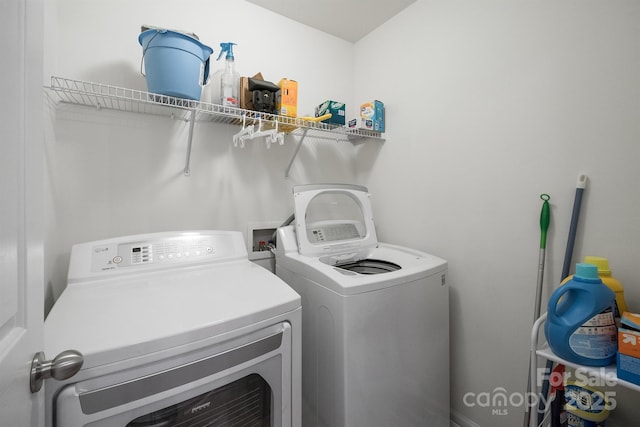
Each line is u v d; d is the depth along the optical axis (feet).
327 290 3.75
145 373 2.24
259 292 3.22
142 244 3.92
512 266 4.32
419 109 5.71
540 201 4.00
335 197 7.04
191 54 3.89
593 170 3.50
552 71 3.84
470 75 4.82
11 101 1.42
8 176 1.39
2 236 1.32
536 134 4.02
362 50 7.13
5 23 1.36
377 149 6.72
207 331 2.48
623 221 3.28
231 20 5.57
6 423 1.31
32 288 1.63
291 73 6.36
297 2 5.83
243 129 4.84
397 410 3.91
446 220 5.24
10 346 1.37
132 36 4.61
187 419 2.54
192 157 5.21
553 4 3.82
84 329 2.31
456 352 5.07
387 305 3.77
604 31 3.39
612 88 3.34
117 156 4.57
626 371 2.42
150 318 2.54
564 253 3.76
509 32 4.29
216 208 5.46
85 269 3.43
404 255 5.18
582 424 3.28
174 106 4.14
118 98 3.92
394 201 6.29
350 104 7.32
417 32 5.74
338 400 3.52
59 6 4.09
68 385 1.98
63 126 4.16
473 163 4.80
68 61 4.14
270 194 6.09
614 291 2.94
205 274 3.85
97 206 4.41
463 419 4.91
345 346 3.43
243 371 2.74
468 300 4.90
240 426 2.85
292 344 3.11
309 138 6.64
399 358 3.91
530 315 4.12
